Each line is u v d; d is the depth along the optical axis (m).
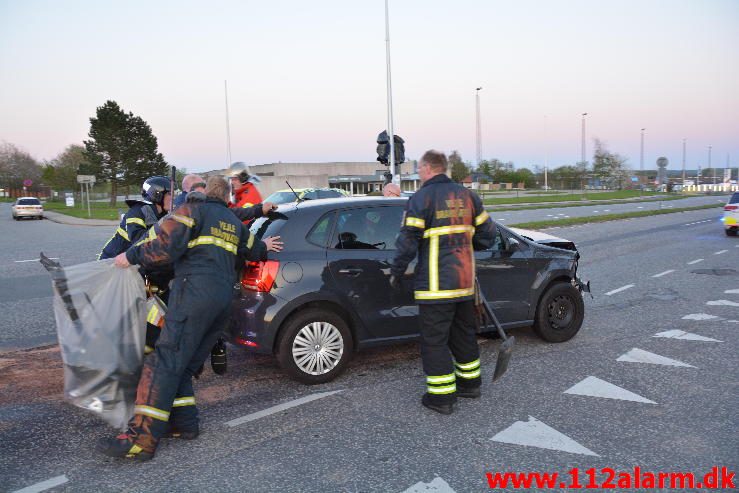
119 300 3.84
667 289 9.26
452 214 4.24
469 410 4.40
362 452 3.72
